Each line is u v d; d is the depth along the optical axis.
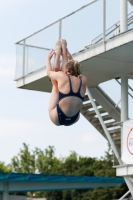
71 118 16.17
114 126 38.94
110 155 122.62
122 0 30.59
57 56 16.91
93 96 38.47
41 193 139.62
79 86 15.95
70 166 132.75
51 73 16.34
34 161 143.50
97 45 30.62
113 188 108.19
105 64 32.72
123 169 33.75
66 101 15.84
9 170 145.00
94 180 65.19
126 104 35.22
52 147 145.25
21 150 145.00
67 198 120.19
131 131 33.22
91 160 131.25
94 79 36.59
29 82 35.41
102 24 30.52
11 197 60.34
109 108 38.41
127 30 28.64
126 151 33.41
